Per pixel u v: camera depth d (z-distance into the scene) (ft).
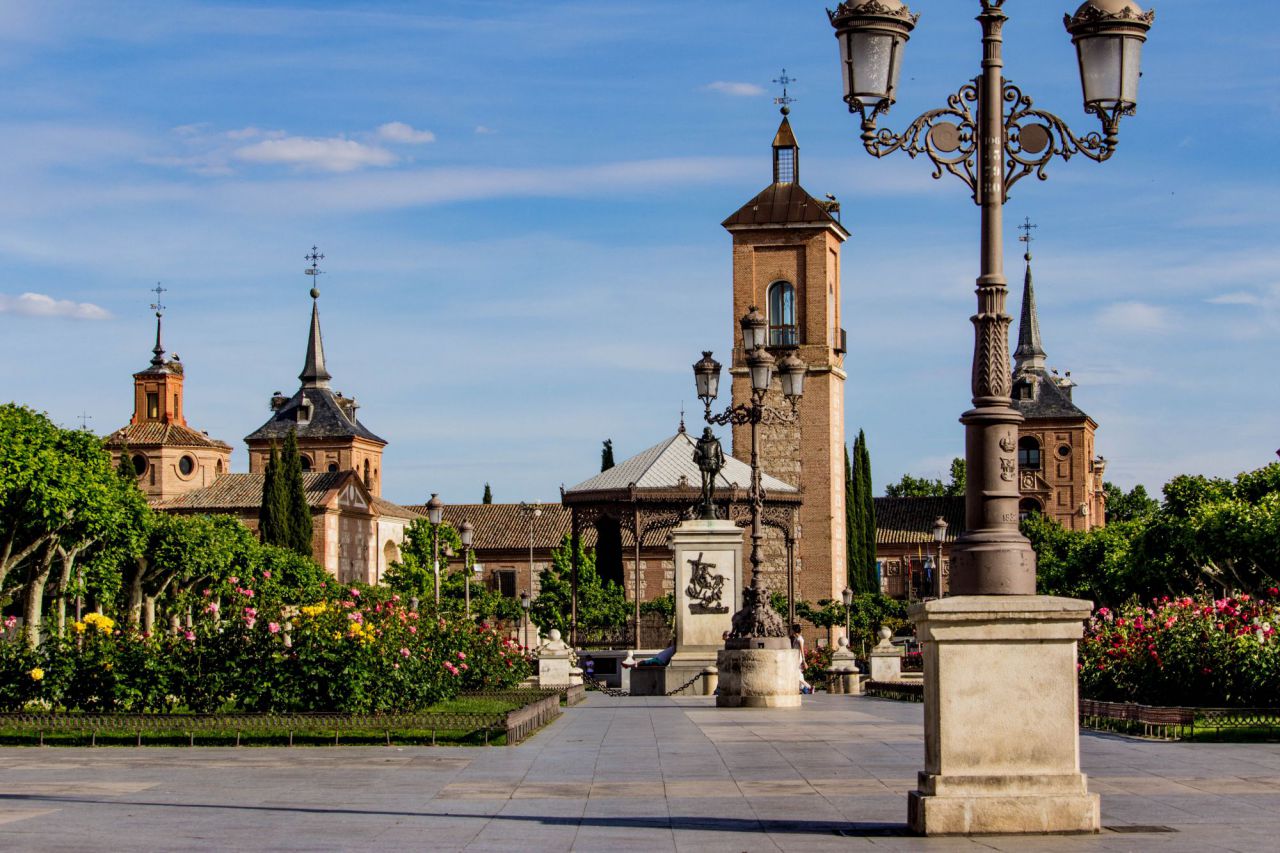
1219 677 81.82
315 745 71.26
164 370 426.51
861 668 221.25
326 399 497.05
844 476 317.83
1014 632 40.16
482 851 37.50
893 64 41.93
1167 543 226.38
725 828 41.45
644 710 103.71
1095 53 42.45
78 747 70.64
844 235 320.29
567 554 312.91
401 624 86.12
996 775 40.01
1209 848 36.99
